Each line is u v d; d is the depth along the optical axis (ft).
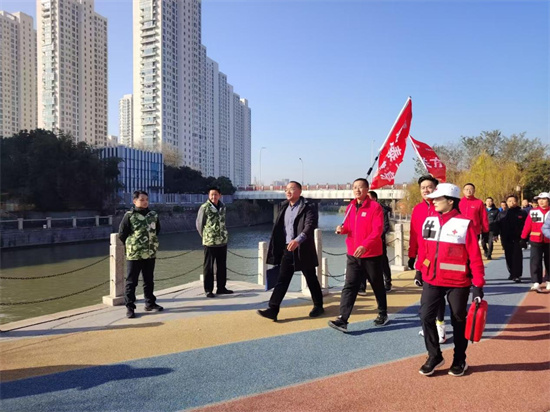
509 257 28.60
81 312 20.27
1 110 280.92
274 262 18.90
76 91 303.48
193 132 349.82
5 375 12.68
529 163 127.24
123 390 11.60
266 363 13.47
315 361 13.62
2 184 117.91
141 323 18.29
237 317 19.13
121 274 22.41
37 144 121.90
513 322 18.03
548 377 12.30
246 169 516.32
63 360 13.88
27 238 103.24
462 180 115.34
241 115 495.82
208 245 23.61
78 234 116.37
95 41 318.45
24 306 50.16
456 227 12.35
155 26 308.19
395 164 25.27
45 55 289.53
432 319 12.66
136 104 317.01
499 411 10.36
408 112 25.20
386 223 24.63
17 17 295.69
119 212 146.30
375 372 12.74
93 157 133.80
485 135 139.54
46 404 10.84
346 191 185.78
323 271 24.16
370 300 22.50
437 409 10.46
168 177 220.23
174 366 13.26
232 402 10.86
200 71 361.92
